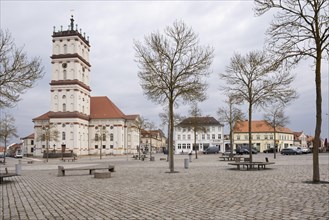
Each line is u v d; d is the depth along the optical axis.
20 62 20.23
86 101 101.88
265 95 29.53
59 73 93.19
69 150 91.44
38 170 32.47
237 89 30.58
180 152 112.44
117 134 104.75
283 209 9.96
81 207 11.05
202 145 114.12
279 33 16.64
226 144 118.94
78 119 93.31
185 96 25.55
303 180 17.70
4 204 11.96
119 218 9.27
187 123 57.19
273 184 16.14
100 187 16.47
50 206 11.38
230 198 12.16
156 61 25.05
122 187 16.23
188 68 25.03
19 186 17.62
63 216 9.70
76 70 92.75
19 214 10.12
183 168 29.69
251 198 12.08
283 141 122.75
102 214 9.86
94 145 105.06
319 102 16.12
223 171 25.25
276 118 60.59
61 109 92.69
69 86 92.44
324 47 15.94
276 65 16.95
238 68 30.08
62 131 92.19
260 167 28.69
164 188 15.46
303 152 74.50
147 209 10.44
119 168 31.73
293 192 13.36
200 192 13.89
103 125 104.88
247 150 76.38
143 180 19.39
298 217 8.87
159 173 24.44
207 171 25.48
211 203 11.22
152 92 25.44
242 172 24.03
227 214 9.41
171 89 25.16
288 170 25.12
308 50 16.30
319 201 11.22
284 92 29.20
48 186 17.44
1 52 19.97
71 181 19.94
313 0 15.76
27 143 135.50
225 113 55.06
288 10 16.20
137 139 119.69
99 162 50.34
